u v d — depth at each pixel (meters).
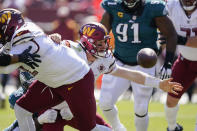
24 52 13.15
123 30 18.08
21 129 14.51
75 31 41.81
